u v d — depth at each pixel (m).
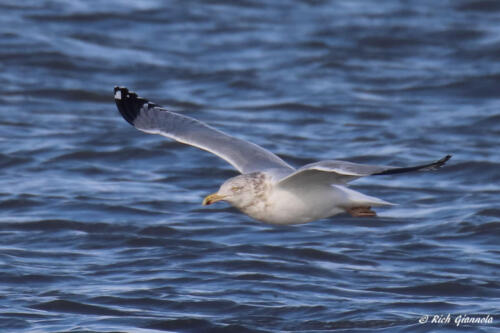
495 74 24.73
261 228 14.45
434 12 30.66
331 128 20.86
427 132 20.55
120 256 13.27
